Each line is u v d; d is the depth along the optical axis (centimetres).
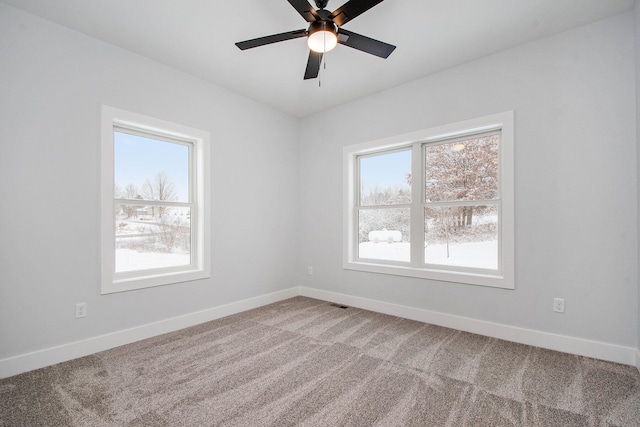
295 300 397
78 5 205
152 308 274
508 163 259
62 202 226
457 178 304
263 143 380
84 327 235
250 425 153
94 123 241
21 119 209
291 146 420
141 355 233
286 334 275
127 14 215
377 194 364
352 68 293
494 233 281
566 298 235
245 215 357
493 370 208
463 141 300
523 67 254
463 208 300
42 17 217
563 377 197
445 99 296
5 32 204
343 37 195
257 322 309
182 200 311
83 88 236
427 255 321
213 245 323
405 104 325
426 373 204
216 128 327
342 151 381
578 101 231
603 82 222
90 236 239
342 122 382
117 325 253
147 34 239
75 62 233
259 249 373
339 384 191
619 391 181
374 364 217
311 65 229
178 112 294
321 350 241
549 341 241
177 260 305
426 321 307
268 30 235
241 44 202
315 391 184
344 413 163
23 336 209
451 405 169
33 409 166
